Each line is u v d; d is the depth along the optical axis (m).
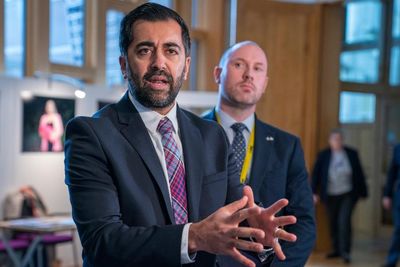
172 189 1.25
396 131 8.19
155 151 1.25
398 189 5.52
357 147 8.38
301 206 1.99
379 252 6.86
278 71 6.64
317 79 6.79
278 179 1.99
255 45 2.08
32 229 4.05
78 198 1.16
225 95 2.05
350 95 8.42
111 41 6.25
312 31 6.77
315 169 6.34
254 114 2.10
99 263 1.08
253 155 2.02
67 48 5.84
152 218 1.20
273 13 6.62
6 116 4.99
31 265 4.75
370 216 8.26
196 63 7.04
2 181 4.95
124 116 1.28
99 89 5.66
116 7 6.26
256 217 1.10
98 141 1.20
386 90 8.11
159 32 1.23
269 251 1.41
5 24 5.21
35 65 5.41
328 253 6.63
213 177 1.33
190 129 1.36
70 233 5.51
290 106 6.70
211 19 6.94
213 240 1.01
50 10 5.60
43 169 5.30
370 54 8.23
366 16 8.24
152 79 1.23
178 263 1.03
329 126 6.85
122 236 1.07
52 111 5.32
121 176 1.19
